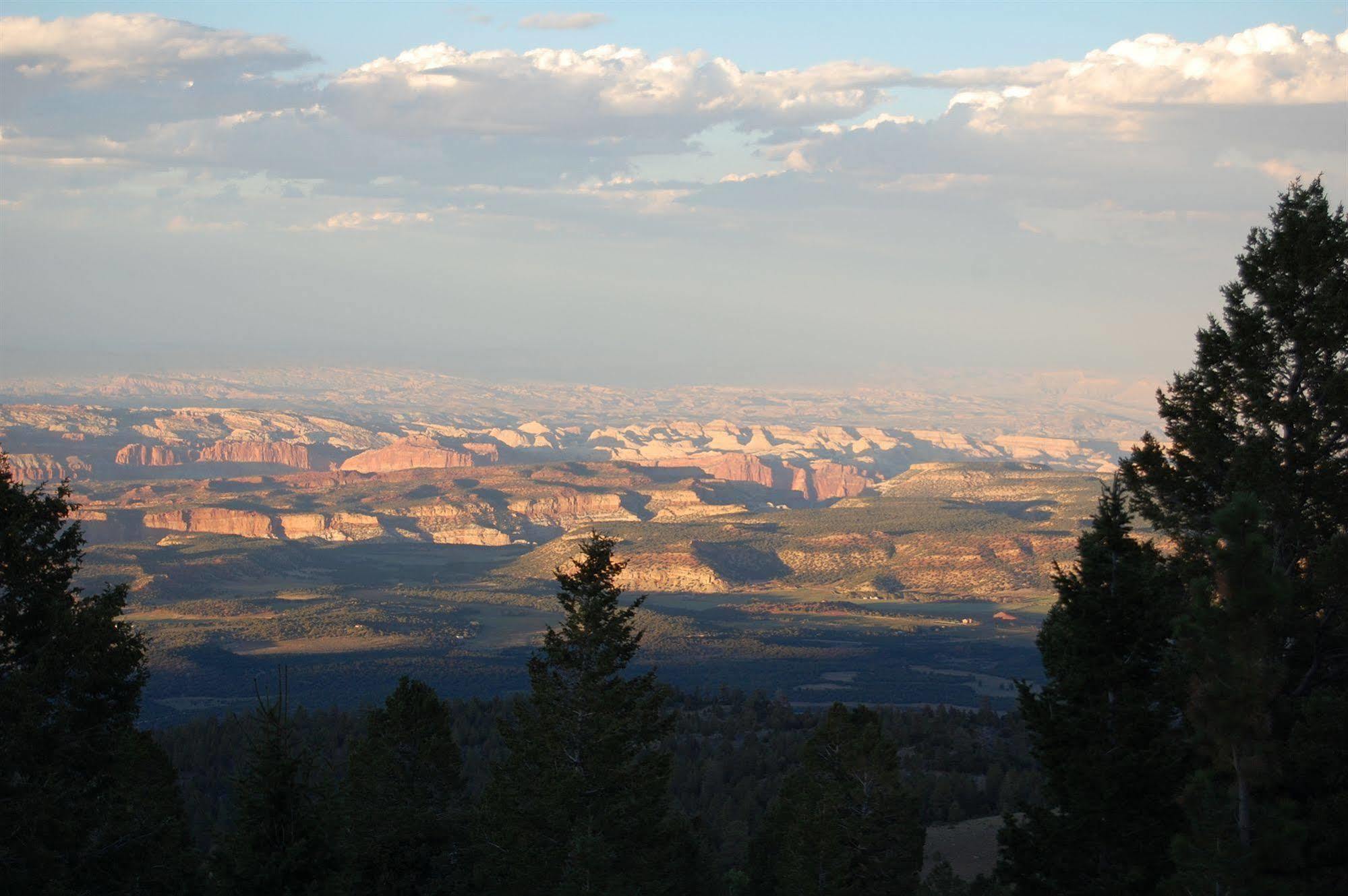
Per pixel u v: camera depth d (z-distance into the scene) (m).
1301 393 55.69
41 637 53.62
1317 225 53.75
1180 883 44.94
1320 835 45.16
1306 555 52.28
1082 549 57.72
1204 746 43.59
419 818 76.50
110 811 54.91
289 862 64.12
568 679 72.62
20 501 54.88
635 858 70.44
